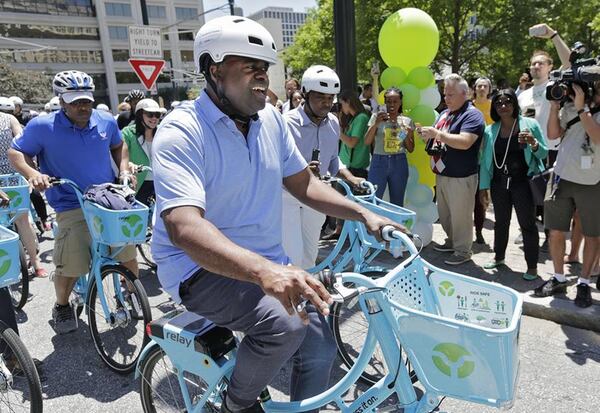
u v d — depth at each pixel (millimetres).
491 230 5980
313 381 2111
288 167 2125
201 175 1710
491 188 4504
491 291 1823
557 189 3713
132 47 7848
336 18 5438
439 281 1936
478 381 1548
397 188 5133
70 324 3799
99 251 3287
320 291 1451
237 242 1873
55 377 3295
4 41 63344
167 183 1639
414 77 5211
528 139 4016
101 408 2951
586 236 3611
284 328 1725
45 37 66188
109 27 69812
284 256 2029
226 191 1797
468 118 4535
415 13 5172
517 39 14930
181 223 1578
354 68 5566
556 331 3582
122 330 3664
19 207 3891
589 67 3256
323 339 2141
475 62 17609
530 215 4246
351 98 5527
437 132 4516
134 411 2912
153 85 8172
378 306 1791
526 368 3117
